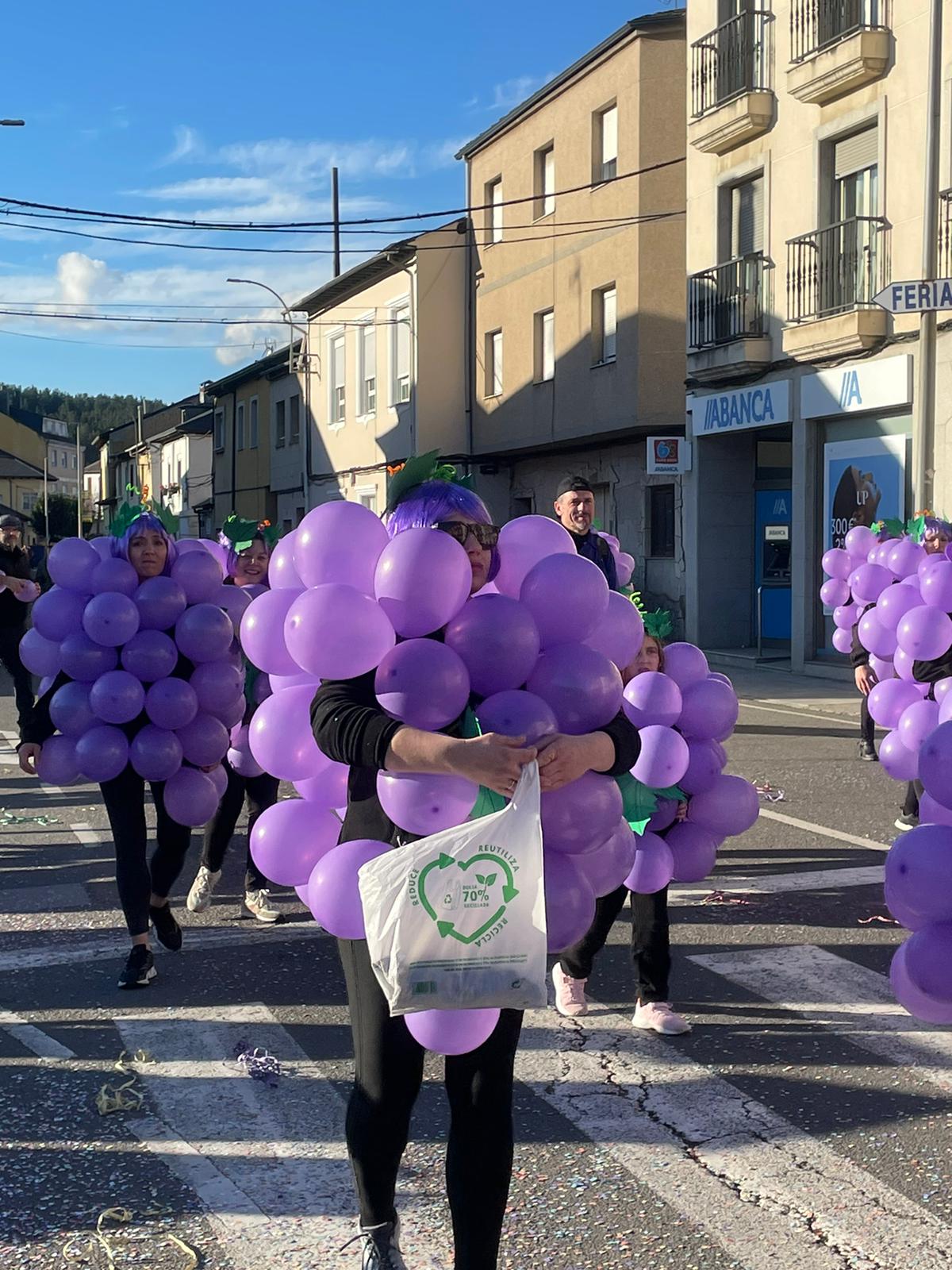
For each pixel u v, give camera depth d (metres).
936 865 3.30
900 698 7.29
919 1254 3.17
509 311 27.98
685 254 22.59
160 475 65.19
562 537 3.06
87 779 5.32
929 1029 4.75
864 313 16.73
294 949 5.80
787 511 21.47
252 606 3.09
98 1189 3.51
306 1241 3.23
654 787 4.63
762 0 19.05
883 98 16.64
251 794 6.34
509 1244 3.22
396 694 2.56
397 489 2.89
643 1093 4.17
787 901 6.57
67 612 5.38
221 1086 4.23
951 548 7.44
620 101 23.09
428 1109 4.04
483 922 2.44
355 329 34.38
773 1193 3.48
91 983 5.30
